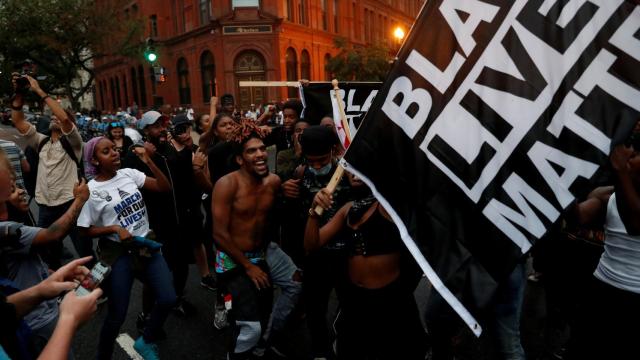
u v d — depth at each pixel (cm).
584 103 171
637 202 206
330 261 311
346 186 320
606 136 169
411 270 240
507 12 176
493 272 175
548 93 174
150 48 1700
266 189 311
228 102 621
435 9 184
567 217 240
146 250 308
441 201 182
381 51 2673
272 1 2530
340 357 257
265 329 320
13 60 2330
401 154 187
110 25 2434
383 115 189
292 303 330
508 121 177
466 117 181
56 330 137
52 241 233
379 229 233
